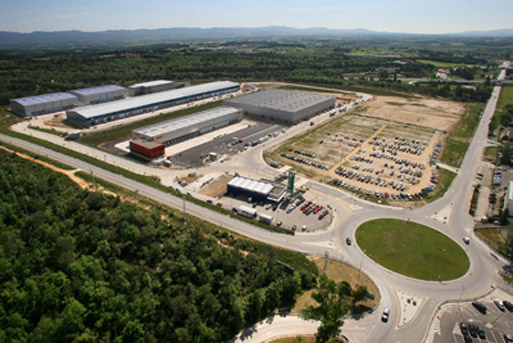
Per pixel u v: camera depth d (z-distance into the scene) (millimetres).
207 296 80688
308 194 144625
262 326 81938
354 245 112250
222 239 110375
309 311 78062
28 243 95562
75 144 187500
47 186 125750
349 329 81438
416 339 79438
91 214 107625
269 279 91938
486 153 198875
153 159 171375
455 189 154250
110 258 92812
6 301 76375
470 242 116188
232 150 190250
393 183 157125
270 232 116625
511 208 128250
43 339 67375
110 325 74750
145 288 85875
